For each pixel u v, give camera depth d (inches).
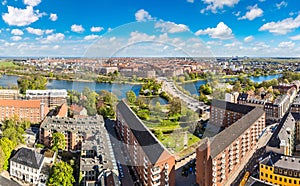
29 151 2309.3
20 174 2242.9
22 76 7234.3
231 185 2014.0
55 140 2593.5
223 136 2130.9
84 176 1840.6
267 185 1717.5
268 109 4207.7
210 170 1681.8
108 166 1758.1
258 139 3004.4
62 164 2046.0
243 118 2790.4
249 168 2288.4
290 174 1913.1
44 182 2134.6
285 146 2341.3
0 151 2277.3
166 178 1127.0
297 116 3201.3
